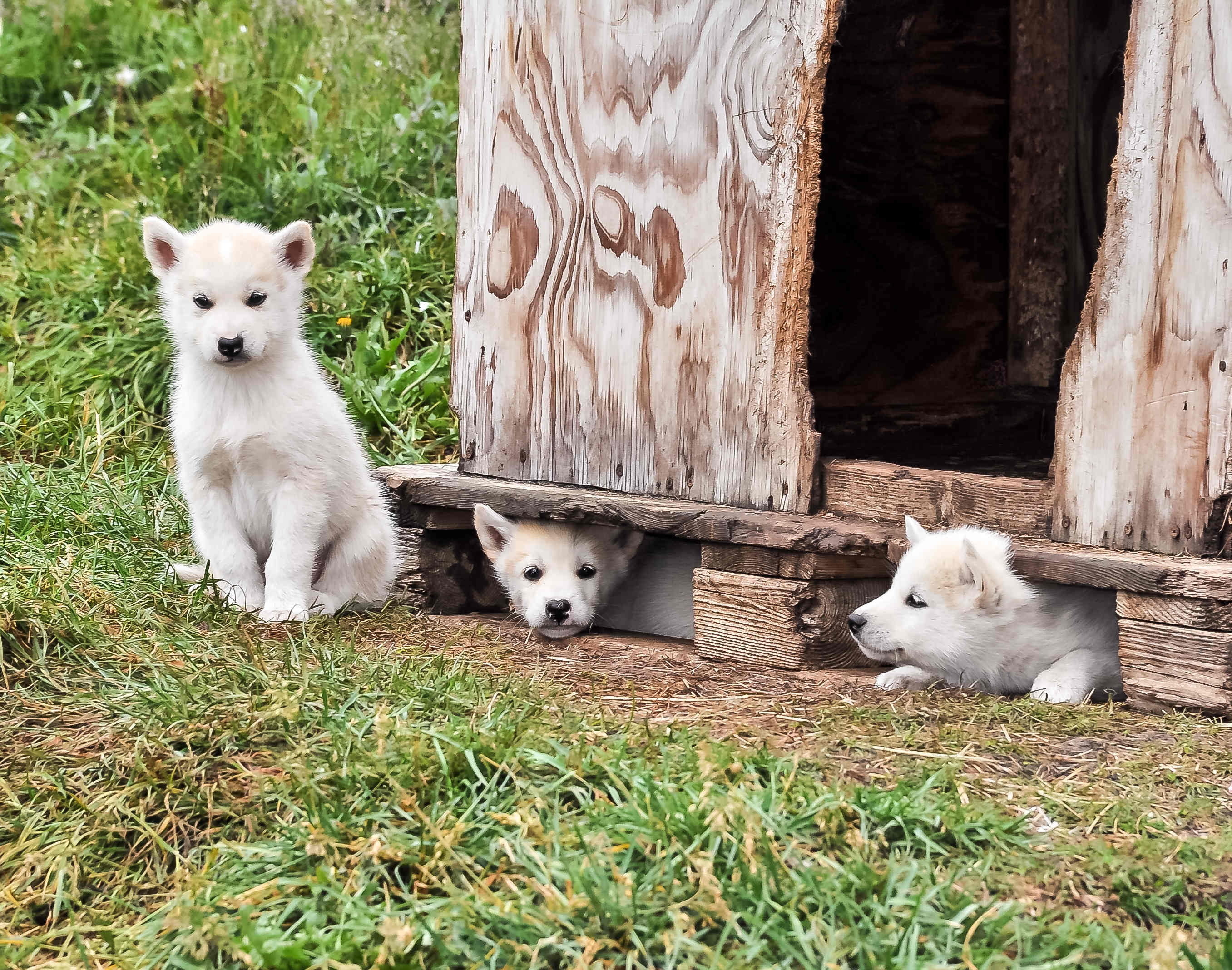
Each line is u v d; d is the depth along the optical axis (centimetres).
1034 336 772
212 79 1103
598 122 561
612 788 354
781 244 511
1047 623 492
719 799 339
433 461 782
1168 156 432
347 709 426
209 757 392
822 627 509
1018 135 759
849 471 525
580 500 562
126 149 1057
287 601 576
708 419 543
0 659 461
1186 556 439
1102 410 459
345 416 612
